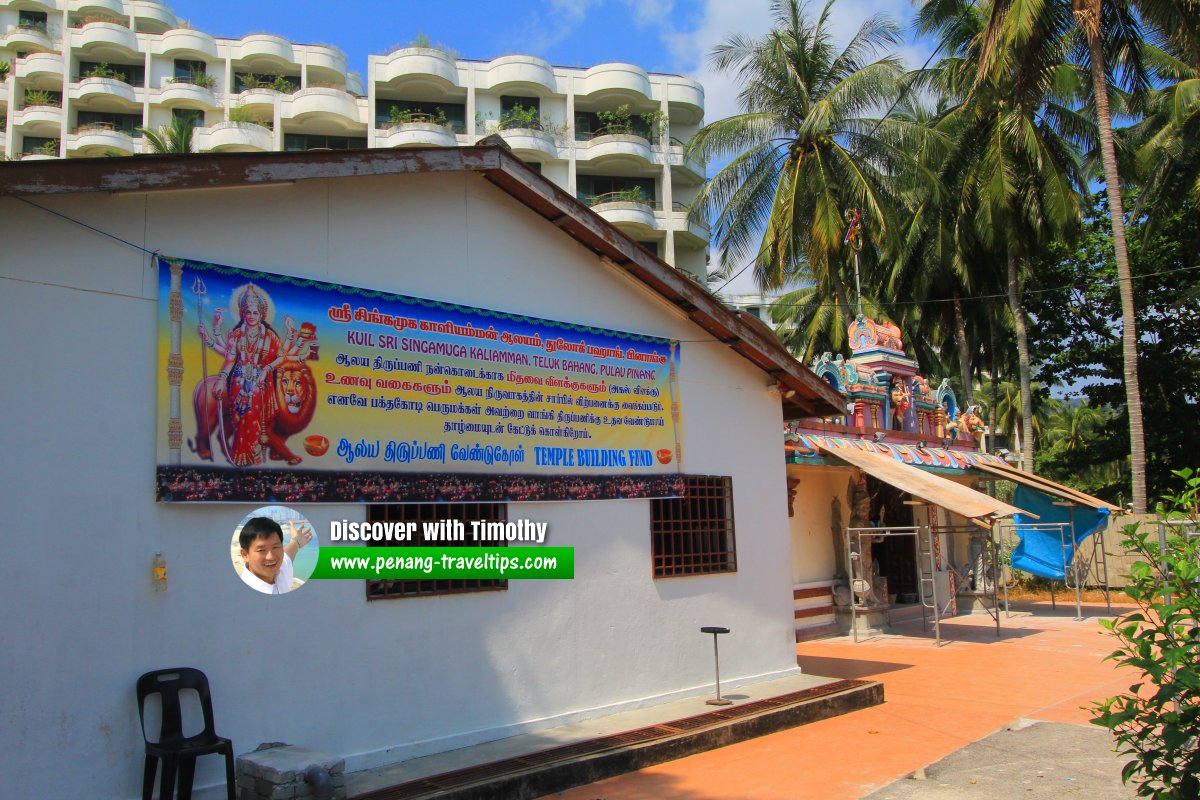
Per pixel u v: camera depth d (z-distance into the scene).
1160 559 4.65
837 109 22.95
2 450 5.22
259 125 38.94
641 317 9.34
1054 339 29.61
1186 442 27.28
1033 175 23.59
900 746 7.81
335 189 7.06
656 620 8.86
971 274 27.23
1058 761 7.19
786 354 10.38
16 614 5.16
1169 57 24.30
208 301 6.20
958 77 24.12
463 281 7.82
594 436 8.59
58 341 5.51
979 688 10.43
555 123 40.97
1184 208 25.44
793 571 14.63
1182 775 4.15
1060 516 19.27
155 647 5.68
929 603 17.95
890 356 17.62
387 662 6.79
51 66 39.62
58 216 5.60
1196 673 4.10
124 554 5.62
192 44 40.81
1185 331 27.16
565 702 7.93
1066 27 19.89
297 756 5.68
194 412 6.02
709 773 7.03
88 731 5.34
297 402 6.55
